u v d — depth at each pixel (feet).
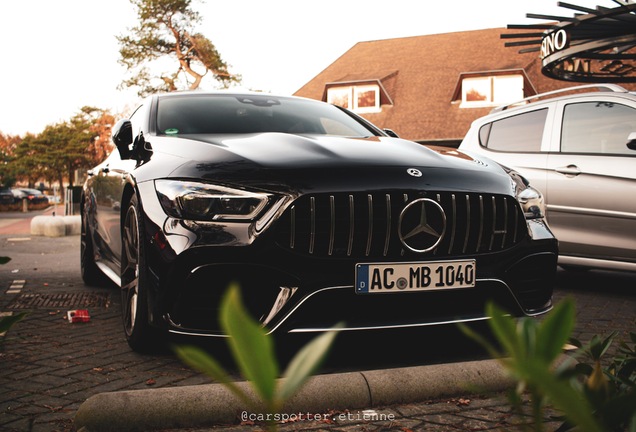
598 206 17.07
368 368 9.61
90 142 172.14
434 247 9.57
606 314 14.51
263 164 9.46
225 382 1.20
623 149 16.98
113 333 12.07
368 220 9.29
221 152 10.00
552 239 10.73
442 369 8.54
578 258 17.56
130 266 10.89
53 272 22.06
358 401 7.96
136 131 13.53
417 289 9.46
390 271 9.33
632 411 1.40
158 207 9.57
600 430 0.99
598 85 18.22
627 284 19.11
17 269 23.06
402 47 106.42
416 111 93.09
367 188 9.34
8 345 11.05
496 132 20.11
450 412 7.86
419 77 98.32
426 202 9.53
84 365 9.78
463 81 91.76
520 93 88.89
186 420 7.18
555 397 1.02
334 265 9.15
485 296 10.05
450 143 88.22
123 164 12.74
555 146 18.28
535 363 1.04
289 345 10.39
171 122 12.82
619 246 16.76
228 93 14.84
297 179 9.23
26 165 177.58
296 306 8.99
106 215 14.48
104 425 6.95
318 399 7.78
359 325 9.20
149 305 9.49
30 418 7.42
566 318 1.10
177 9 107.86
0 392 8.43
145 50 107.76
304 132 12.93
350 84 97.76
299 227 9.14
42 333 12.05
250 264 8.94
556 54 30.14
